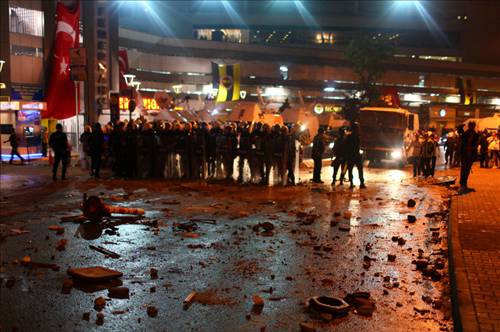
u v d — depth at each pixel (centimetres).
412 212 1244
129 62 6681
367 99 7219
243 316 561
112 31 4788
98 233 965
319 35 9031
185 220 1099
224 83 4472
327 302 589
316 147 1870
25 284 665
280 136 1761
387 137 2748
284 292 639
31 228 1007
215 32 8969
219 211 1214
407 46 9188
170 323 541
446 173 2444
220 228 1020
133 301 605
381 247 877
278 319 552
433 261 780
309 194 1546
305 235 965
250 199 1421
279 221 1103
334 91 8531
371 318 556
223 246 868
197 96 7519
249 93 8112
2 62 3141
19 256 801
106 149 2266
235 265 756
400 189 1720
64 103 3994
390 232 1004
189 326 534
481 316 513
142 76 6881
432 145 2152
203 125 1920
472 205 1273
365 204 1362
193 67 7569
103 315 555
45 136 3175
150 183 1764
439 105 8969
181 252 830
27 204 1300
